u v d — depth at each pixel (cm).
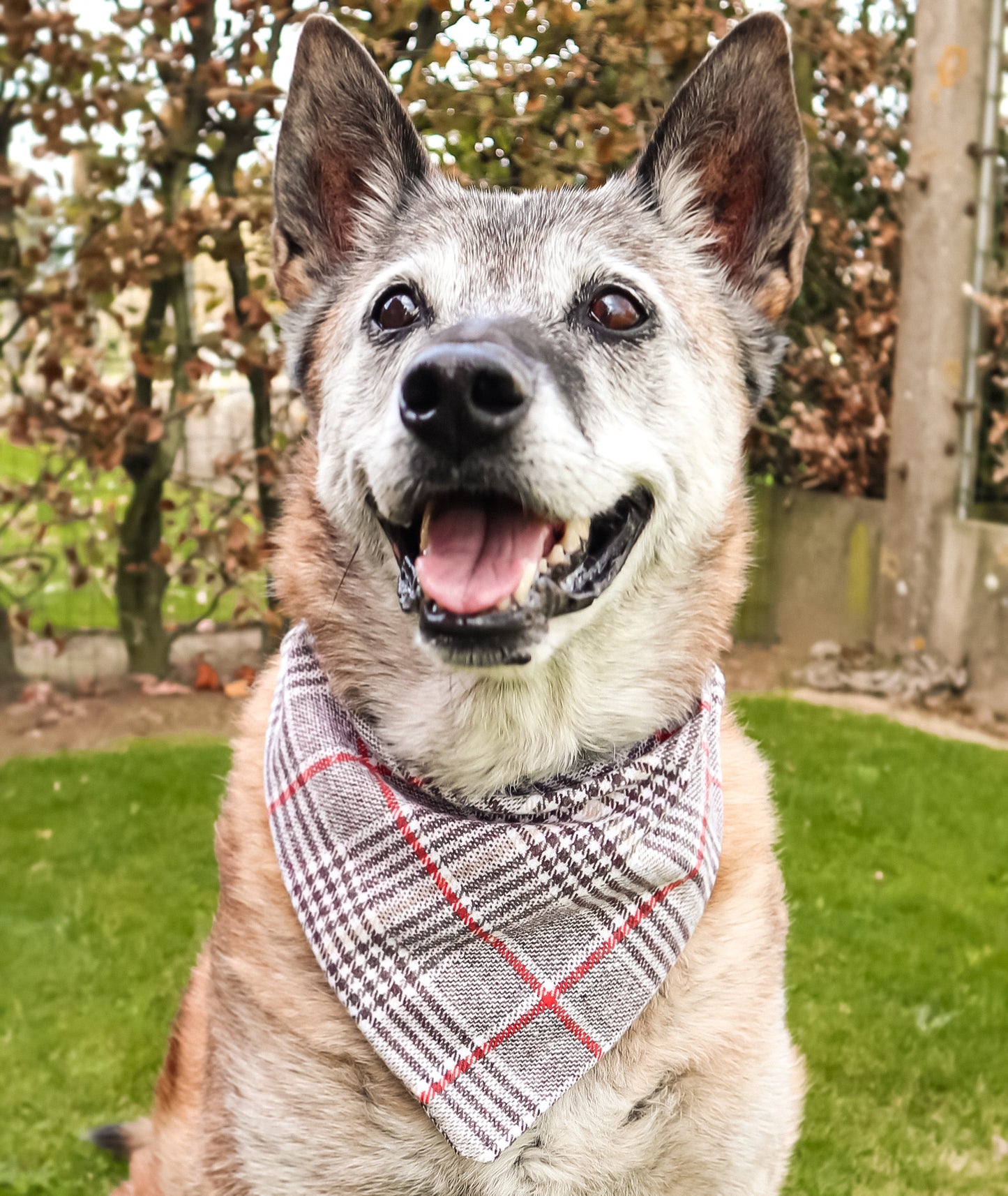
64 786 92
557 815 39
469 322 39
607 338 42
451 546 38
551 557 39
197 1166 39
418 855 38
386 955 37
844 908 75
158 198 108
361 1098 37
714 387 45
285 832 39
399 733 41
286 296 48
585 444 38
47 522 111
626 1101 37
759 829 43
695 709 43
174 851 81
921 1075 59
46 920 72
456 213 46
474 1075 36
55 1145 54
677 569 42
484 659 37
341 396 42
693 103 48
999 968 68
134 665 116
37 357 110
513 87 95
